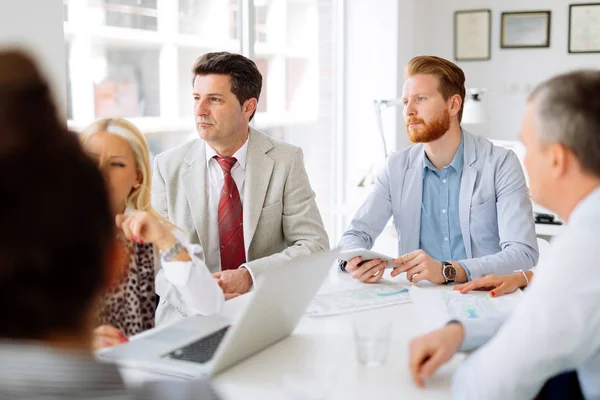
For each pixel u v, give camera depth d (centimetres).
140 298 166
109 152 158
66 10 280
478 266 200
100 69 302
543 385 121
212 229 234
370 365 131
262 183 235
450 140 233
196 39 367
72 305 61
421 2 597
